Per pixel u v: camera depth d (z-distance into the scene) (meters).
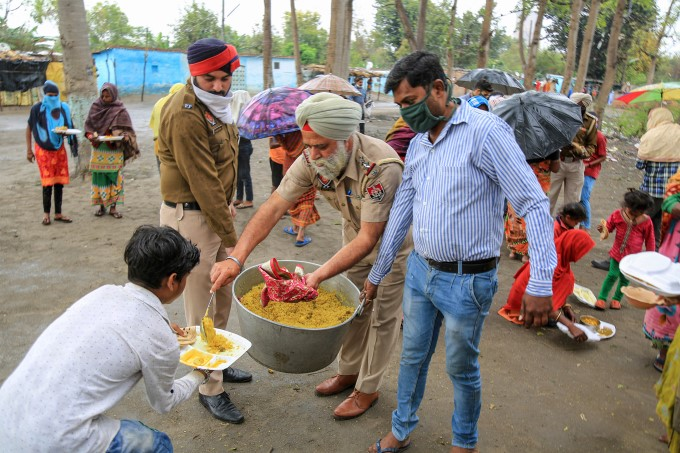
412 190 2.51
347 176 2.67
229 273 2.66
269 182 9.10
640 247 4.70
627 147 15.62
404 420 2.77
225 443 2.91
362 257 2.68
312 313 2.76
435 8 32.16
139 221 6.80
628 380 3.74
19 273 5.06
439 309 2.45
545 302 2.11
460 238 2.27
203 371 2.26
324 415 3.19
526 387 3.60
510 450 2.96
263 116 5.05
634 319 4.77
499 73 8.73
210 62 2.67
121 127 6.67
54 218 6.75
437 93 2.20
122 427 1.90
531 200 2.13
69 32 8.61
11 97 23.34
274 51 43.62
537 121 5.16
